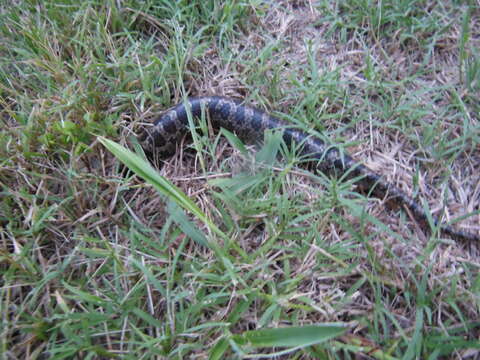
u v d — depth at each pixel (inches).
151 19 23.0
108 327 14.7
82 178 17.5
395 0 23.7
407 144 20.4
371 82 21.2
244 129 20.8
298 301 15.3
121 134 19.3
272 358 14.3
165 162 19.7
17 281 15.5
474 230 17.9
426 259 16.5
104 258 16.2
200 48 21.8
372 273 15.7
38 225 16.1
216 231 15.2
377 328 14.4
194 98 20.7
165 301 15.4
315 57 23.3
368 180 18.7
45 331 14.6
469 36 23.2
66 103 18.8
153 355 14.0
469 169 19.6
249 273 15.0
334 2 24.8
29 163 17.9
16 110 20.4
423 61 22.6
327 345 13.8
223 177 19.0
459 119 20.9
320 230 16.9
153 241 16.9
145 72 20.5
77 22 22.1
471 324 14.8
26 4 22.7
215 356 13.2
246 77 21.7
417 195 18.9
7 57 21.5
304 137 19.9
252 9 24.2
